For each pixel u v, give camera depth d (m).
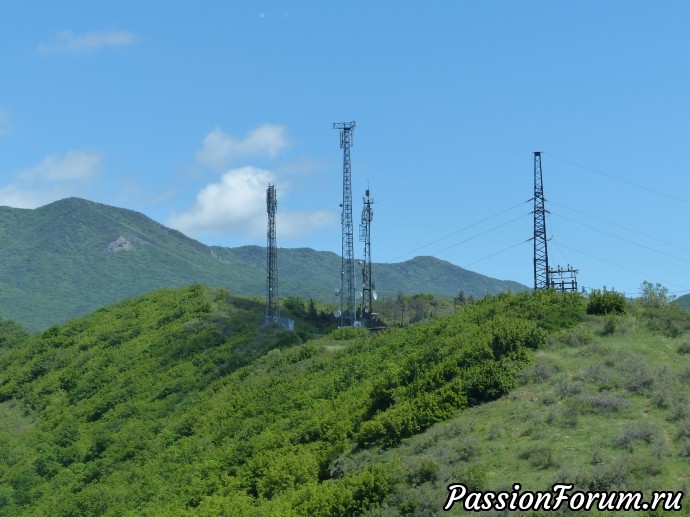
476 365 44.22
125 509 53.59
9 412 98.06
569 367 43.25
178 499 48.59
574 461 32.53
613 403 37.22
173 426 70.25
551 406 38.31
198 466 53.31
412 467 34.59
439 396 42.03
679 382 39.72
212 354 89.62
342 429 45.28
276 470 42.84
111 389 91.19
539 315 51.69
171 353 95.12
